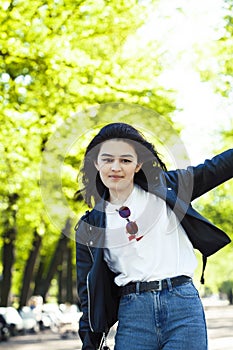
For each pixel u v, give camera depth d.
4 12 19.77
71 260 54.47
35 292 50.59
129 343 4.88
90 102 20.23
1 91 21.09
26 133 21.30
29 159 22.28
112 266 5.02
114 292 5.07
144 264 4.90
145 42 21.62
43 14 20.38
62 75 20.12
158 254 4.90
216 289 119.06
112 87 20.09
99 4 20.88
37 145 21.72
